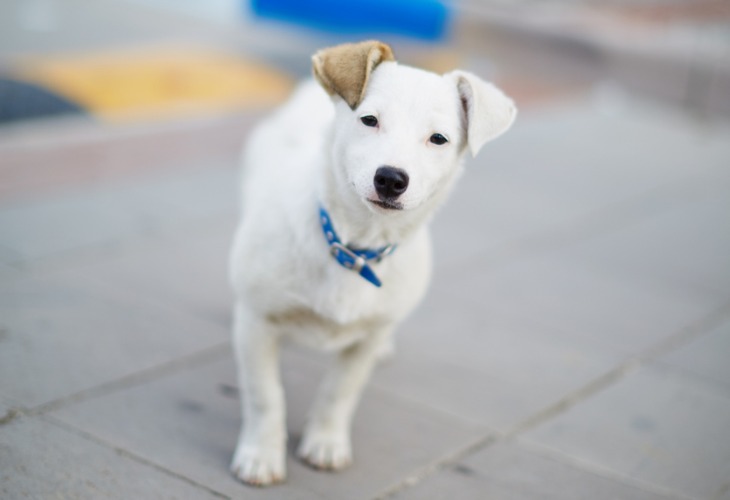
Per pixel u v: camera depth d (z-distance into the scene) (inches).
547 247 80.3
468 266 75.5
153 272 68.1
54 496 50.8
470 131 53.3
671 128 138.9
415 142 51.9
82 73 109.6
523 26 183.6
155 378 58.9
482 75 145.2
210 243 72.9
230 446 55.4
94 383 57.6
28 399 55.7
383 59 53.4
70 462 52.6
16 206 73.1
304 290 53.5
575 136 124.2
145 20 153.0
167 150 88.4
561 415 60.8
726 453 59.2
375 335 55.4
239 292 54.4
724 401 63.4
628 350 67.6
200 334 63.0
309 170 54.5
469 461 56.8
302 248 53.4
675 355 67.7
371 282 53.6
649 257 80.7
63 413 55.3
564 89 151.6
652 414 61.7
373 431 57.9
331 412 55.7
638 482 56.7
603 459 57.9
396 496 54.1
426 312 68.9
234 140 94.7
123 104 99.2
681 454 58.8
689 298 75.0
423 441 57.7
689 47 186.4
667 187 104.7
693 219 93.4
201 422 56.6
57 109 93.1
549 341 67.4
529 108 134.4
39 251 68.1
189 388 58.6
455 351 65.3
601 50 177.5
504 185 97.2
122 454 53.7
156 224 74.3
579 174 105.3
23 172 77.3
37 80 102.7
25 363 58.1
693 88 162.6
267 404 54.2
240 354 54.4
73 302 63.6
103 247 70.0
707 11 208.8
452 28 172.2
